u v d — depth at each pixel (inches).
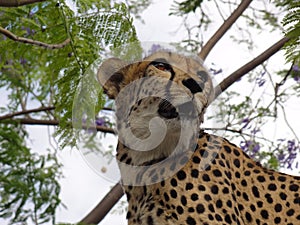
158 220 400.8
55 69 436.1
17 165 565.6
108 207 533.0
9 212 542.0
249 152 605.3
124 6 438.6
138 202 408.8
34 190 553.3
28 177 562.6
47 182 561.9
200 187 401.7
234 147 429.4
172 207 400.2
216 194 402.3
